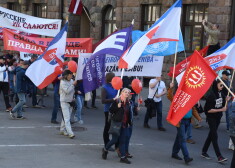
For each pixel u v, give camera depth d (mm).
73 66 9047
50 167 7156
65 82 9414
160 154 8609
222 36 17422
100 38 22562
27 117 12109
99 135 10109
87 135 10023
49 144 8852
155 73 9195
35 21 13016
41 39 12414
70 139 9461
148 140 9922
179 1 8133
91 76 8750
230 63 9562
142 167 7535
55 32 13164
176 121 7379
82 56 9383
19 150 8195
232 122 7184
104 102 7797
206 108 8242
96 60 8734
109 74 8078
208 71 7191
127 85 11539
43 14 25781
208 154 8914
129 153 8500
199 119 10562
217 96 8203
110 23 22312
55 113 11352
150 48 8992
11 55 19391
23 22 12914
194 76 7266
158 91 11125
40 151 8211
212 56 9555
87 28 24984
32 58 14039
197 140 10312
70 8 20359
